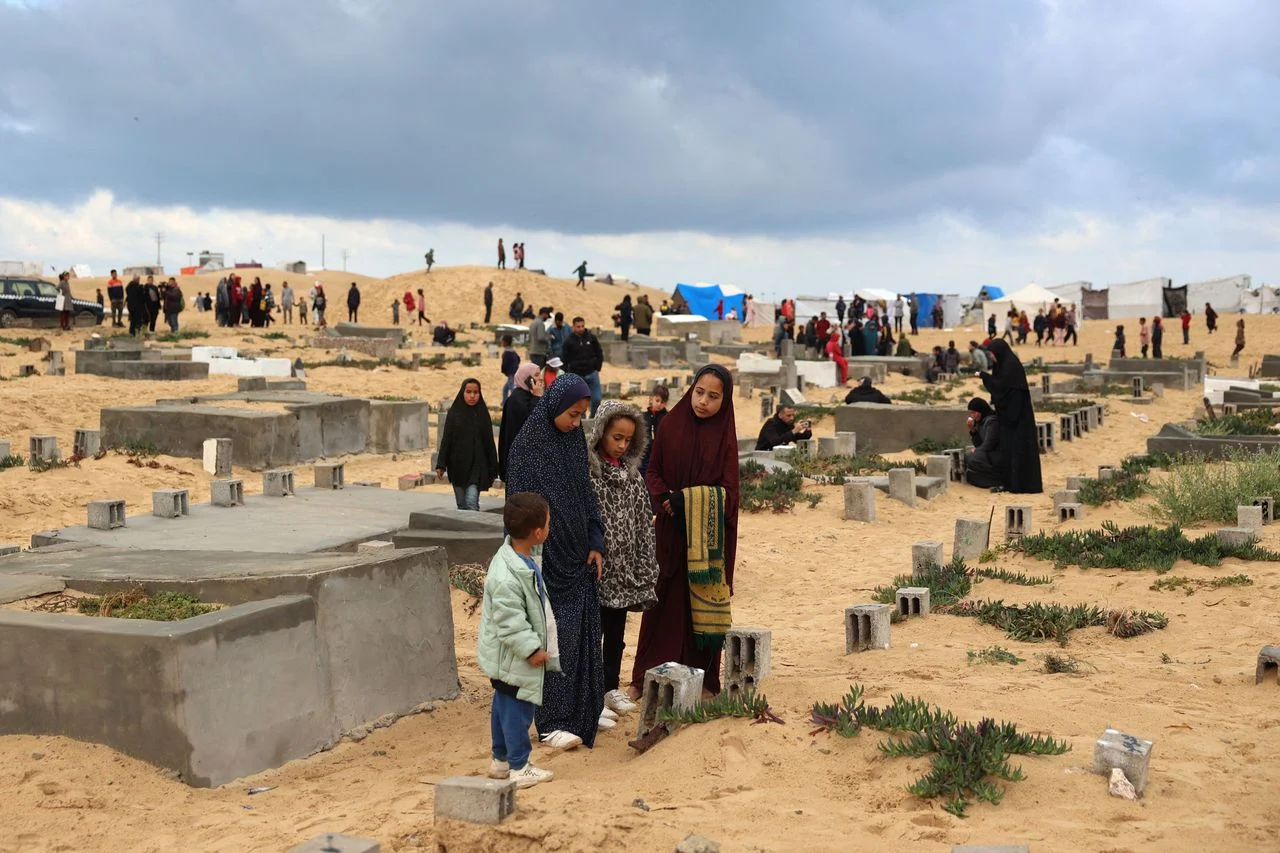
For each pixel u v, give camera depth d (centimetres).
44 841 541
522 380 1292
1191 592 1058
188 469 1803
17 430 2186
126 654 629
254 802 609
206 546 1143
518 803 532
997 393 1920
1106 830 507
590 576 682
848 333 4672
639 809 539
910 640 933
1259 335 5616
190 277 9244
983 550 1279
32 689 650
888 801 543
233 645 649
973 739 573
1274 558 1155
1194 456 1895
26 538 1364
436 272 6519
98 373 2873
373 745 716
